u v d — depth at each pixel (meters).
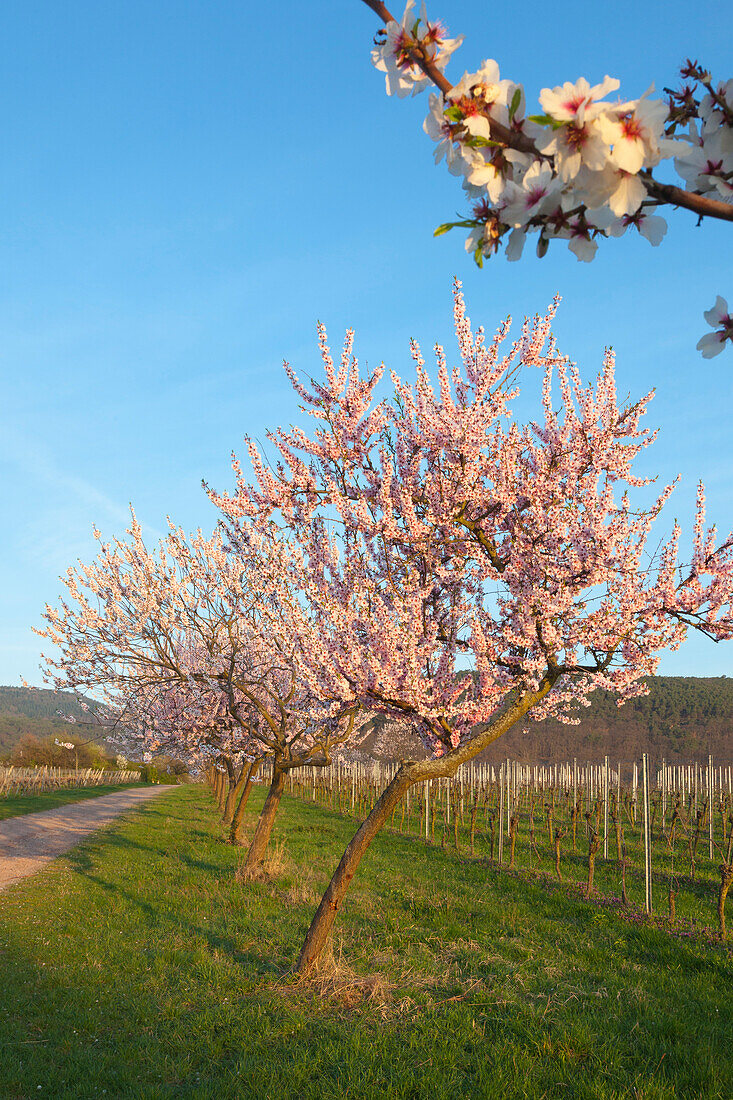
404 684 7.08
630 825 21.45
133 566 14.41
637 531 7.50
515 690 7.62
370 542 7.95
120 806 33.09
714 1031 6.55
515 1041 6.26
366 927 10.17
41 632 14.09
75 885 13.09
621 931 10.08
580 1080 5.44
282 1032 6.44
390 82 1.71
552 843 18.14
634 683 7.29
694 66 1.79
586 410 7.71
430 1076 5.44
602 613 7.11
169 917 10.91
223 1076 5.61
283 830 22.80
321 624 7.95
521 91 1.53
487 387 7.70
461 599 8.03
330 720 11.80
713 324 1.96
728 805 18.50
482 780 32.81
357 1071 5.57
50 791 40.62
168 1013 6.91
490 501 7.61
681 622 7.04
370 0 1.66
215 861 16.56
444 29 1.62
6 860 16.03
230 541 11.20
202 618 14.07
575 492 7.68
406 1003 7.11
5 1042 6.06
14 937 9.36
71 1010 6.93
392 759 42.53
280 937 9.59
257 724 17.62
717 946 9.26
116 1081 5.46
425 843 19.20
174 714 18.14
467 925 10.43
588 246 1.79
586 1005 7.14
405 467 7.91
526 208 1.70
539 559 7.08
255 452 8.48
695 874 14.29
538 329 7.79
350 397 8.33
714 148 1.77
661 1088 5.24
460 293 7.82
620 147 1.39
